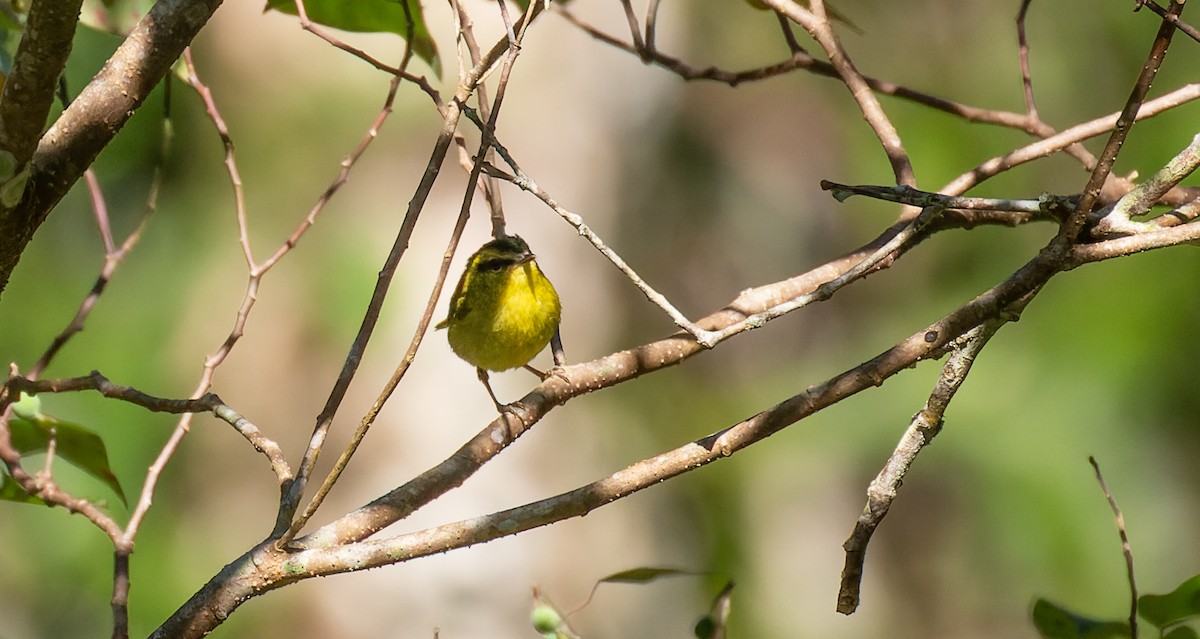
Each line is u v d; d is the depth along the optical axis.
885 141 5.99
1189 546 14.51
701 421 15.95
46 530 13.64
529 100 14.36
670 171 15.85
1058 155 15.96
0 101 4.05
